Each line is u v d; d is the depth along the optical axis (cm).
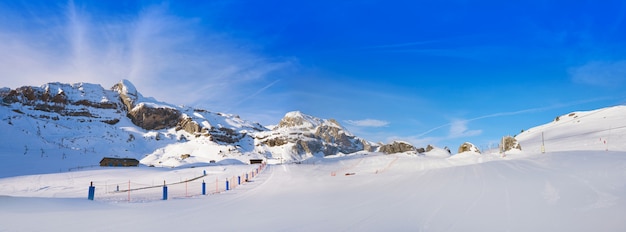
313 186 3192
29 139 17638
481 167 3139
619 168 1947
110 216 1434
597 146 5716
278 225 1223
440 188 2038
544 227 963
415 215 1273
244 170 7288
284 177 4888
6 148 14912
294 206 1778
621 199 1183
